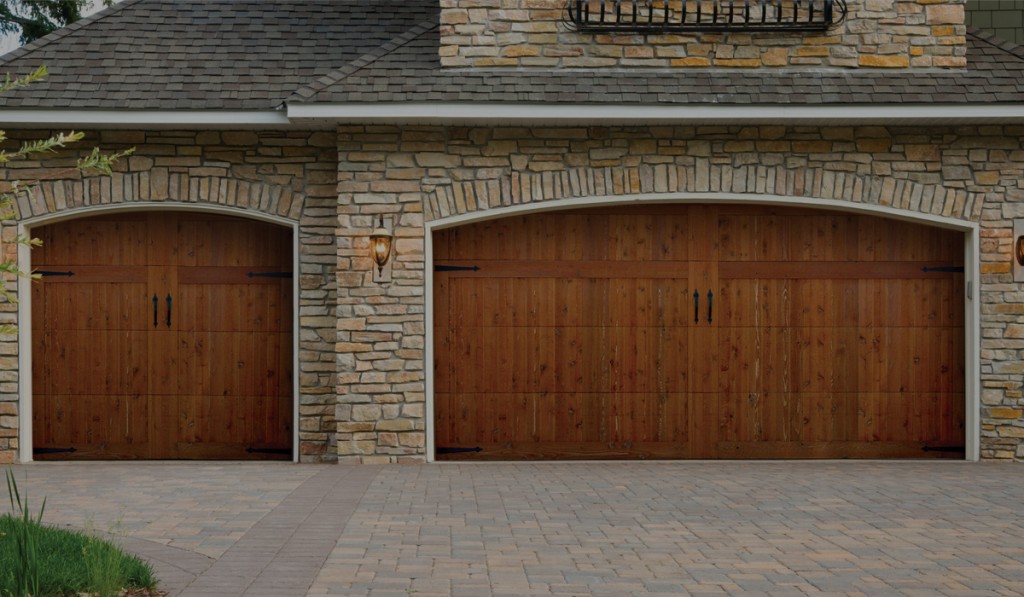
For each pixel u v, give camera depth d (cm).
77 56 993
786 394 1007
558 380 1005
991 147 966
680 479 851
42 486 808
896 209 966
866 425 1004
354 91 920
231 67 995
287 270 1016
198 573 507
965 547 575
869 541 591
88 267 1009
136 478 857
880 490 787
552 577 504
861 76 955
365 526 635
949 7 962
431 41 998
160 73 979
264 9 1084
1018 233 963
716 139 967
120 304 1011
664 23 959
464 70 958
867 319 1005
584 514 680
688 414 1005
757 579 502
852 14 964
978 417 973
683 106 922
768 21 962
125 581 470
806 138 967
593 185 966
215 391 1014
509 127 966
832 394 1005
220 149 986
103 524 636
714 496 758
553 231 1005
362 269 958
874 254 1005
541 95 923
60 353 1008
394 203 961
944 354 1002
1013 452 970
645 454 1005
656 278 1006
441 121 945
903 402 1004
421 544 581
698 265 1005
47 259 1006
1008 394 969
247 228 1016
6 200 467
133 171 980
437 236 999
